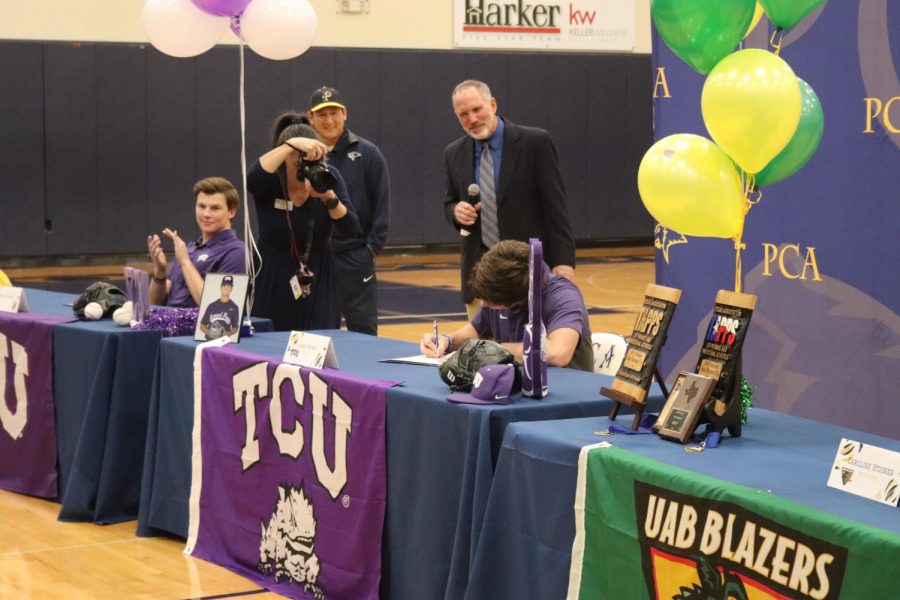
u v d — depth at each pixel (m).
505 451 2.93
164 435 4.41
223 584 3.91
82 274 14.64
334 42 16.03
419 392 3.31
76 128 14.95
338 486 3.57
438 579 3.22
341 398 3.55
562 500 2.75
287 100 15.83
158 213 15.41
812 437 2.87
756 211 5.00
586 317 3.81
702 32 2.96
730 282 5.14
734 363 2.83
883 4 4.47
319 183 4.77
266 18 4.82
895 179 4.50
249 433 3.96
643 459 2.58
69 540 4.44
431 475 3.23
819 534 2.16
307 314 5.20
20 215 14.80
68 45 14.80
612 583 2.62
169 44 5.01
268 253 5.17
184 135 15.42
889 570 2.03
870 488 2.34
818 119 3.03
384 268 15.77
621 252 17.69
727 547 2.34
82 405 4.75
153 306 5.19
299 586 3.75
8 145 14.66
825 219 4.75
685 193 2.93
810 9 3.07
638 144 17.61
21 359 5.05
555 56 17.06
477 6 16.66
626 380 2.97
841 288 4.71
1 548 4.34
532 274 3.21
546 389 3.24
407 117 16.44
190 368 4.26
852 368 4.70
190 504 4.25
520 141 5.43
